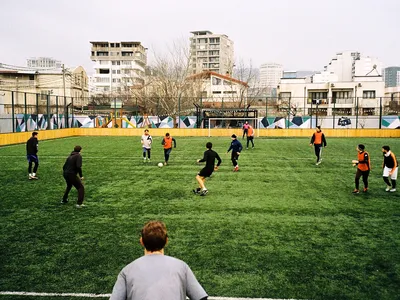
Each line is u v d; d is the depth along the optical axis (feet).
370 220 28.76
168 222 28.14
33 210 31.65
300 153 73.41
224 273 19.24
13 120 93.20
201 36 416.87
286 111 170.19
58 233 25.68
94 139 109.91
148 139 61.31
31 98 190.08
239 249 22.57
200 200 35.19
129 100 193.57
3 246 23.25
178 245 23.24
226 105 179.52
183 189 40.14
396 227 27.02
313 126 131.54
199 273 19.21
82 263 20.61
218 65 415.85
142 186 41.73
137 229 26.50
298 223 27.96
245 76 226.17
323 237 24.80
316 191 39.22
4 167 55.62
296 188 40.73
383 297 16.83
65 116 124.67
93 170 52.95
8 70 199.21
